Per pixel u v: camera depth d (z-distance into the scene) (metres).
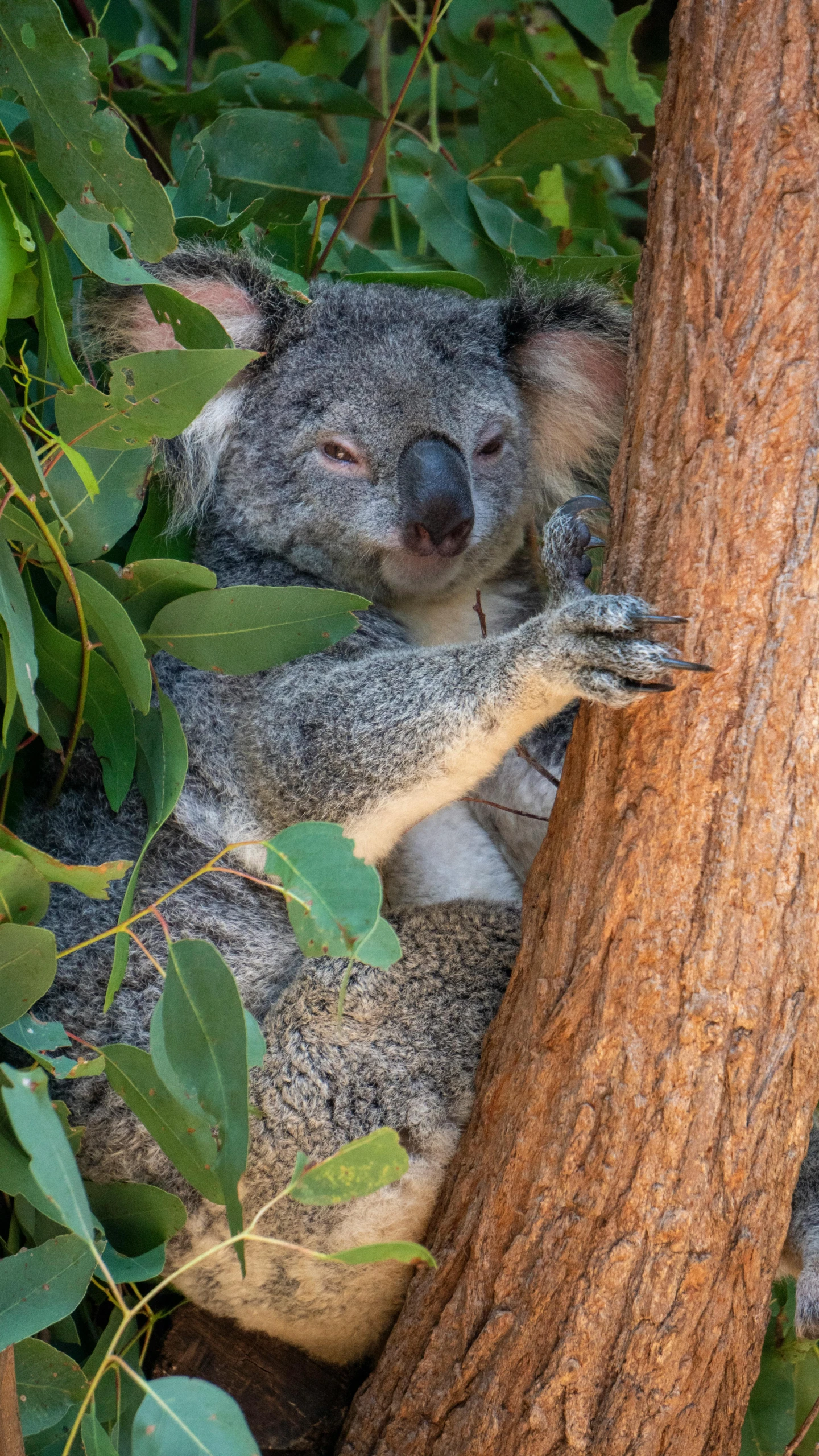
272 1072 3.48
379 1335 3.61
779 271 2.78
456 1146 3.40
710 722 2.79
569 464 4.79
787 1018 2.82
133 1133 3.62
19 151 3.02
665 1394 2.82
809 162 2.79
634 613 2.80
